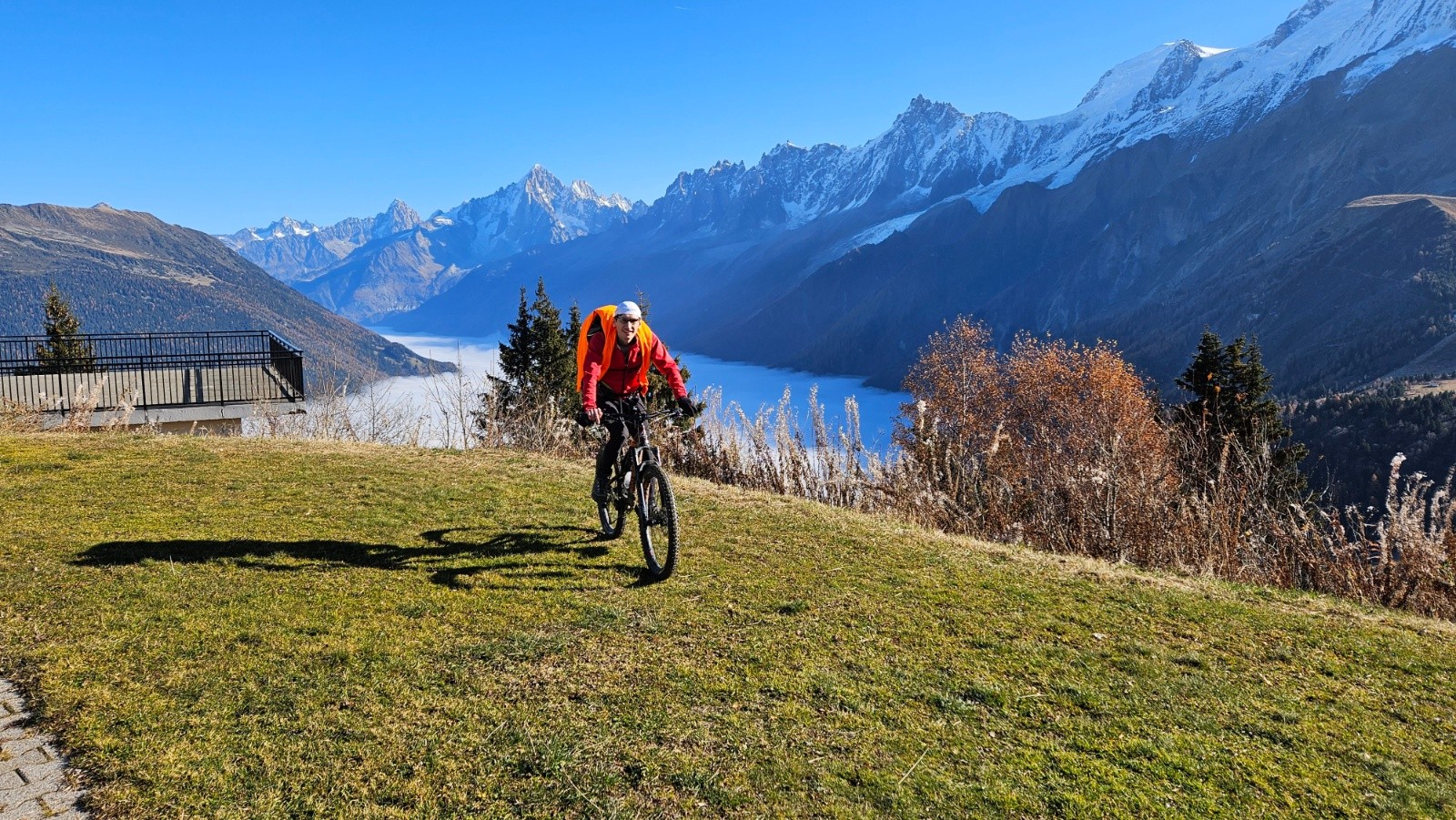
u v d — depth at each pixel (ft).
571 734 11.14
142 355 72.18
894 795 10.18
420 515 22.29
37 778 9.86
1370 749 11.85
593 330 19.25
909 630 15.39
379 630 14.26
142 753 10.35
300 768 10.16
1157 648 15.06
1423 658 15.21
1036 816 9.91
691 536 21.31
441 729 11.15
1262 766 11.23
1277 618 17.07
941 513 28.60
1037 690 13.19
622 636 14.43
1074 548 26.81
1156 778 10.84
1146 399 115.85
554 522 22.18
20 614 14.44
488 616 15.12
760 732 11.48
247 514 21.57
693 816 9.61
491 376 50.62
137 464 27.27
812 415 33.47
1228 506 26.37
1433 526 22.44
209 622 14.34
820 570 18.84
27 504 21.85
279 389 69.72
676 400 19.92
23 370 71.36
